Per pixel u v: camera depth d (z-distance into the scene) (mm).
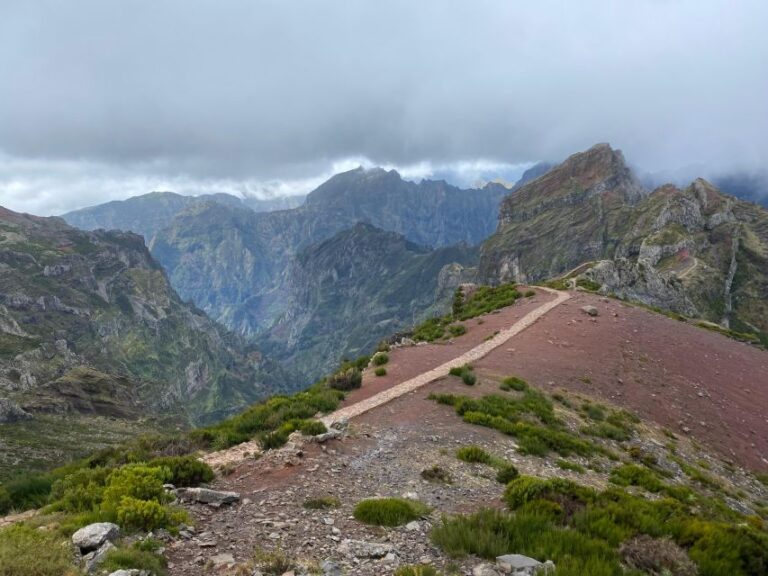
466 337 47875
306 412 25078
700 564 10250
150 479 12883
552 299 63250
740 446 34031
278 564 9023
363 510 12266
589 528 11164
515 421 25625
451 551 9906
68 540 9656
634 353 44875
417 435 21844
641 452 26125
